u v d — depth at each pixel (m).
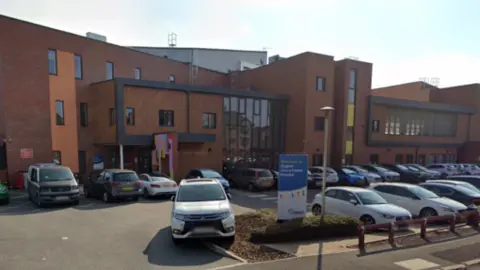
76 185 14.49
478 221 11.23
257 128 27.64
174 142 20.03
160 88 22.02
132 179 15.70
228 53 42.53
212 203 8.55
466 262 7.36
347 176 23.25
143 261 7.04
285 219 10.04
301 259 7.19
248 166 27.06
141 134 21.20
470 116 39.91
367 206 11.11
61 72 21.33
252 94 26.67
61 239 8.79
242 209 14.52
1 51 18.59
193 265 6.80
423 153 36.03
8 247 8.02
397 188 13.86
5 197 14.34
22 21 19.47
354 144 29.88
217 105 24.94
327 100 28.08
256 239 8.44
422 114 35.56
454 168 30.19
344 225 9.42
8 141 18.77
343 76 29.22
